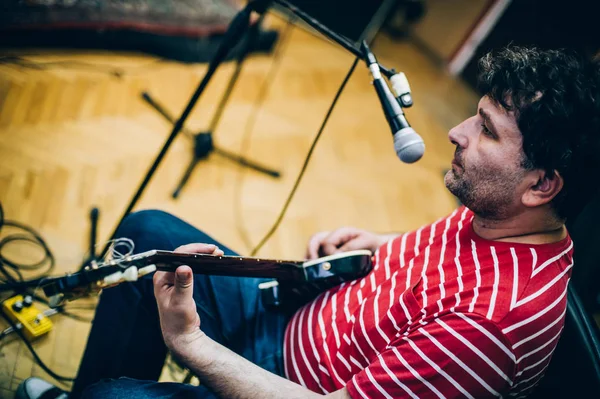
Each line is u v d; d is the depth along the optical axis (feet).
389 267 3.40
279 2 3.61
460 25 9.46
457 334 2.64
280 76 8.80
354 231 4.08
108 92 7.68
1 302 4.99
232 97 8.18
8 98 7.16
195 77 8.35
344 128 8.15
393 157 7.84
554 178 2.75
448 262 3.04
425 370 2.67
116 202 6.30
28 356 4.73
